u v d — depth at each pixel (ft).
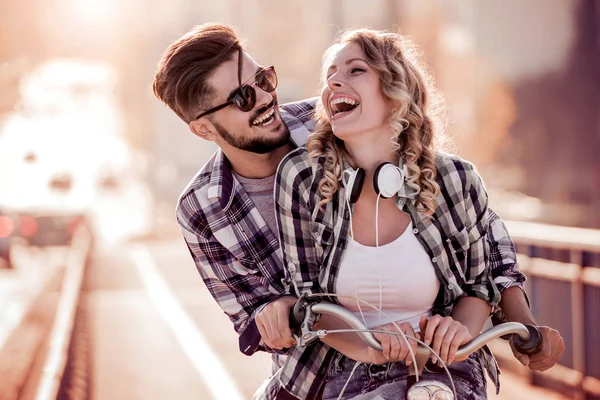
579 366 23.21
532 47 163.63
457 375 10.27
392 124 10.46
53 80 59.21
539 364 10.44
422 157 10.54
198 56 12.58
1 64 53.98
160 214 153.89
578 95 155.02
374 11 151.84
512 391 25.25
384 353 9.64
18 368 21.01
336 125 10.61
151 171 180.75
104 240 108.58
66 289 37.42
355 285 10.61
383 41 10.70
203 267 12.91
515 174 164.96
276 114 12.71
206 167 12.91
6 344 24.68
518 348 10.14
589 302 22.74
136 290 54.34
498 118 167.94
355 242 10.65
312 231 10.87
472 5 174.19
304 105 13.50
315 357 11.24
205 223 12.65
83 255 58.65
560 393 24.20
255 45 196.75
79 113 84.38
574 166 152.15
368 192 10.68
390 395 9.99
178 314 43.65
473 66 173.88
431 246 10.52
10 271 80.02
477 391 10.28
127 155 209.15
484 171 170.71
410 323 10.78
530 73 164.25
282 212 11.11
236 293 12.76
